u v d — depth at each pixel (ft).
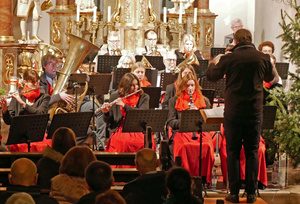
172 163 28.94
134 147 29.01
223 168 28.60
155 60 45.91
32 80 30.07
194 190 19.53
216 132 31.35
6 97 29.32
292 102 25.05
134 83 30.19
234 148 24.23
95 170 15.61
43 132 27.35
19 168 16.88
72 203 17.83
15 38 51.19
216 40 65.26
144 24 57.72
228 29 65.16
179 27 57.31
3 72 47.55
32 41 47.88
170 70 47.55
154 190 18.11
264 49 34.86
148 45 52.80
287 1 43.34
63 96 31.60
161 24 57.21
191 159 27.89
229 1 64.75
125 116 27.50
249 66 23.27
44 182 20.68
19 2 48.80
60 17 60.49
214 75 24.00
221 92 37.68
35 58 48.60
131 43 58.03
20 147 29.25
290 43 24.29
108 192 12.20
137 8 57.72
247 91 23.41
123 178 24.03
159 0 60.70
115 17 57.88
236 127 23.80
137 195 18.01
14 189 16.74
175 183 15.19
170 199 15.26
